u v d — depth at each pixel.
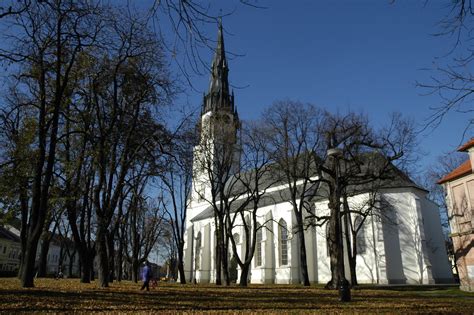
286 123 39.59
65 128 25.06
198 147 38.53
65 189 25.23
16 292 15.95
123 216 36.38
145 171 26.00
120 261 44.75
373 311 13.83
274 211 51.12
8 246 77.81
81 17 12.37
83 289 21.14
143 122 24.80
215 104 59.38
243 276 37.09
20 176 23.06
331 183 30.22
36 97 22.91
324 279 44.94
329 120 32.81
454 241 28.92
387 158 30.36
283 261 49.00
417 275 40.03
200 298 18.48
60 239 57.91
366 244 42.38
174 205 41.94
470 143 26.48
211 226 60.59
